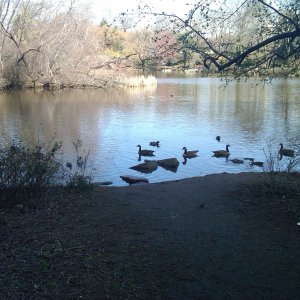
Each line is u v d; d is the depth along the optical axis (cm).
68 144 1873
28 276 441
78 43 4353
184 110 2962
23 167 721
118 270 460
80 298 404
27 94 4091
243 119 2527
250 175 913
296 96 3584
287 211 641
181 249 516
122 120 2570
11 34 4178
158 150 1794
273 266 471
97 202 708
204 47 534
